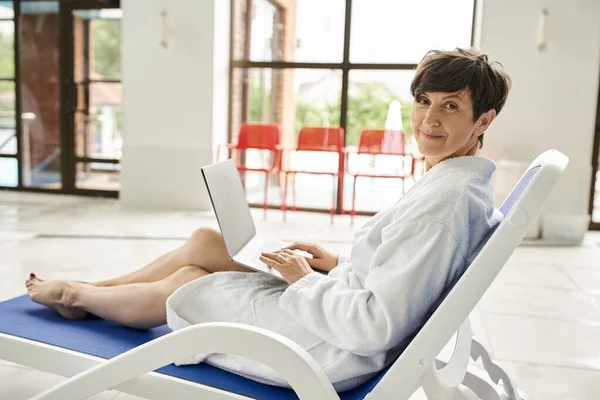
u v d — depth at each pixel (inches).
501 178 165.2
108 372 39.1
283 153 208.7
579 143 170.4
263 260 43.1
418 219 36.0
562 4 166.6
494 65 39.3
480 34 174.4
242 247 49.9
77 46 228.2
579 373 70.7
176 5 197.6
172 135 204.4
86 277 108.7
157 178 207.0
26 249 130.5
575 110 169.6
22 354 49.3
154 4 199.2
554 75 169.8
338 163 203.9
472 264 33.5
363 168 203.5
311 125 211.5
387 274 35.6
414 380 34.6
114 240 144.3
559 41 168.2
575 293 108.6
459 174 37.8
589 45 166.7
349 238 158.7
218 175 49.4
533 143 173.3
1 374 64.6
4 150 240.4
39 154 237.8
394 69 200.7
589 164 169.9
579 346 80.4
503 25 171.2
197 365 44.4
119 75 226.8
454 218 35.5
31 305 60.0
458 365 48.9
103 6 222.4
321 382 34.3
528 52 170.4
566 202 170.7
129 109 206.7
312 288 39.9
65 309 55.4
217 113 204.2
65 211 190.1
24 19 230.5
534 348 79.0
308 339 40.8
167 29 198.4
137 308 51.2
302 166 208.5
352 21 201.8
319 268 52.2
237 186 54.5
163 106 203.8
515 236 32.8
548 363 73.7
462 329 52.4
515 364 72.9
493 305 99.1
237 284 45.6
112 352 47.6
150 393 42.6
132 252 131.2
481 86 37.5
